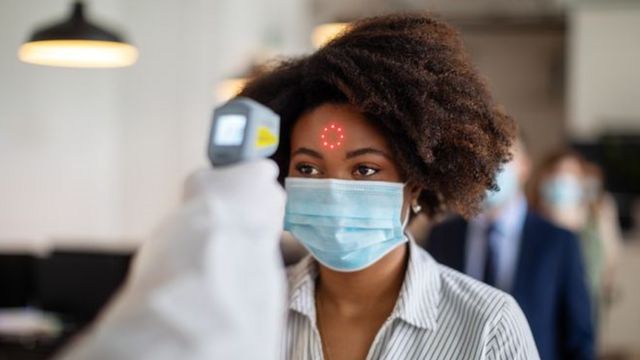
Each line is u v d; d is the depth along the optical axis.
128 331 0.51
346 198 1.09
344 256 1.10
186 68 5.57
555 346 2.25
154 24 5.58
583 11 6.96
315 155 1.11
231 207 0.57
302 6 7.83
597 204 4.06
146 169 5.61
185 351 0.51
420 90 1.06
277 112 1.13
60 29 3.03
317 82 1.10
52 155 4.62
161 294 0.52
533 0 7.46
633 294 6.10
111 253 3.00
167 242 0.55
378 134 1.09
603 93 6.92
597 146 6.75
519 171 2.31
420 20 1.17
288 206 1.13
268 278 0.57
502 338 1.05
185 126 5.58
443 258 2.42
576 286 2.26
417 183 1.16
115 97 5.44
